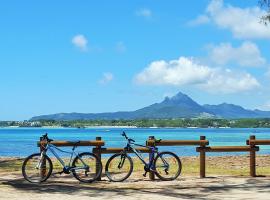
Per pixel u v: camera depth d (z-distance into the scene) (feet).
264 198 37.37
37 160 46.65
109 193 39.52
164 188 43.11
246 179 49.75
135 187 43.70
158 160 49.21
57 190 40.81
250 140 52.31
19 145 249.34
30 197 37.04
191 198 37.24
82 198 36.76
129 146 48.60
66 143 47.32
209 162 75.72
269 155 88.17
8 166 65.05
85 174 47.37
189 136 450.71
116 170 49.29
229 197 37.88
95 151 47.91
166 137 411.13
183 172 56.65
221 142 267.18
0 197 36.94
